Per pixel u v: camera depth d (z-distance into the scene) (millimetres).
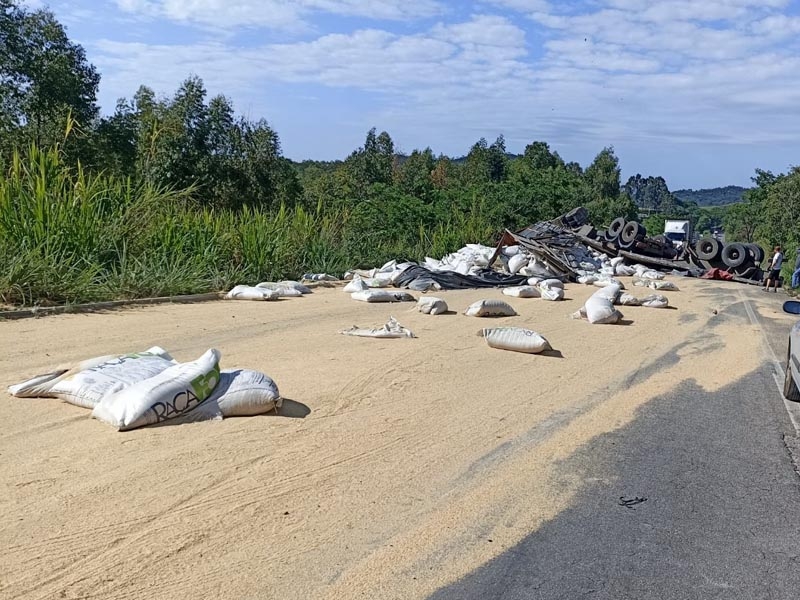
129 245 13289
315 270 18438
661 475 5547
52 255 11289
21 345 8281
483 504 4832
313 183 51500
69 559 3781
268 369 8008
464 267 20719
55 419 5801
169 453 5238
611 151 85625
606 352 10359
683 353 10617
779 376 9266
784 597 3871
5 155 17641
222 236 15797
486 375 8422
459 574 3924
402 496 4871
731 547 4418
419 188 35062
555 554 4211
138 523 4211
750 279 25234
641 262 27906
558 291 16422
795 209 41625
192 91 36406
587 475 5473
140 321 10406
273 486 4855
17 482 4625
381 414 6609
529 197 36656
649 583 3949
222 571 3781
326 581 3762
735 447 6316
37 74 33312
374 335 10219
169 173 31500
